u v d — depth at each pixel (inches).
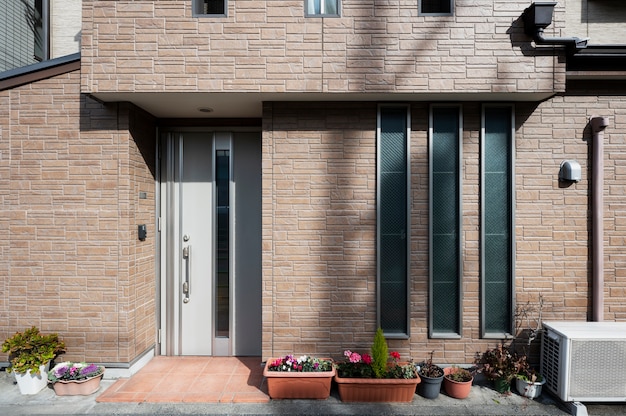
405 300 148.3
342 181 147.7
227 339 175.9
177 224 177.2
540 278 147.9
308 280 146.7
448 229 149.6
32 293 148.9
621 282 149.3
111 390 138.4
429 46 136.2
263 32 135.8
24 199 149.5
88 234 148.9
